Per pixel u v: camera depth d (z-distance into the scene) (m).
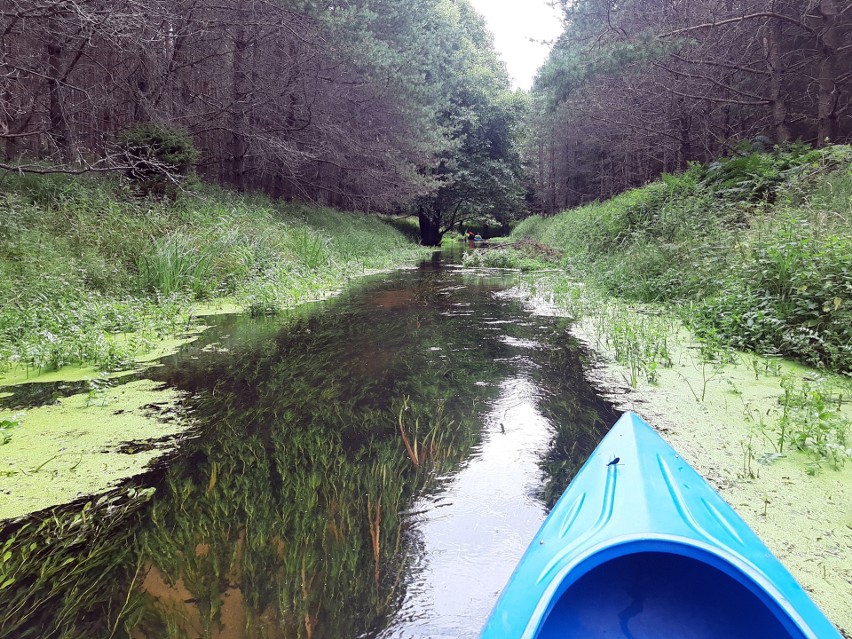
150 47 9.96
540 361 4.72
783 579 1.43
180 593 1.79
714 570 1.58
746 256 5.68
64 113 9.84
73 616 1.68
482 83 28.05
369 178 18.47
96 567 1.93
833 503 2.26
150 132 10.18
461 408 3.55
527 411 3.49
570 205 33.53
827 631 1.26
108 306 5.84
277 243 10.57
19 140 11.16
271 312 7.19
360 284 10.75
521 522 2.21
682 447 2.85
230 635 1.59
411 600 1.75
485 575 1.87
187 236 8.41
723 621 1.52
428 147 17.39
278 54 14.65
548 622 1.54
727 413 3.34
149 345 5.11
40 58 10.03
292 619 1.66
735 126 15.37
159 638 1.58
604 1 15.70
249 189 16.78
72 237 7.20
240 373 4.34
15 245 6.22
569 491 1.96
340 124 16.36
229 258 8.73
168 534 2.13
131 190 9.68
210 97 14.59
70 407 3.51
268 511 2.29
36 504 2.34
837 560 1.88
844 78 10.66
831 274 4.20
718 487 2.40
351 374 4.33
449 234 44.94
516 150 29.83
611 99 18.61
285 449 2.92
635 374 4.09
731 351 4.62
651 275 7.74
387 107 16.08
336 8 12.91
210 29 12.00
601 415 3.38
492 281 11.30
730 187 9.34
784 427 2.89
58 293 5.83
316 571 1.90
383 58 13.44
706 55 12.90
